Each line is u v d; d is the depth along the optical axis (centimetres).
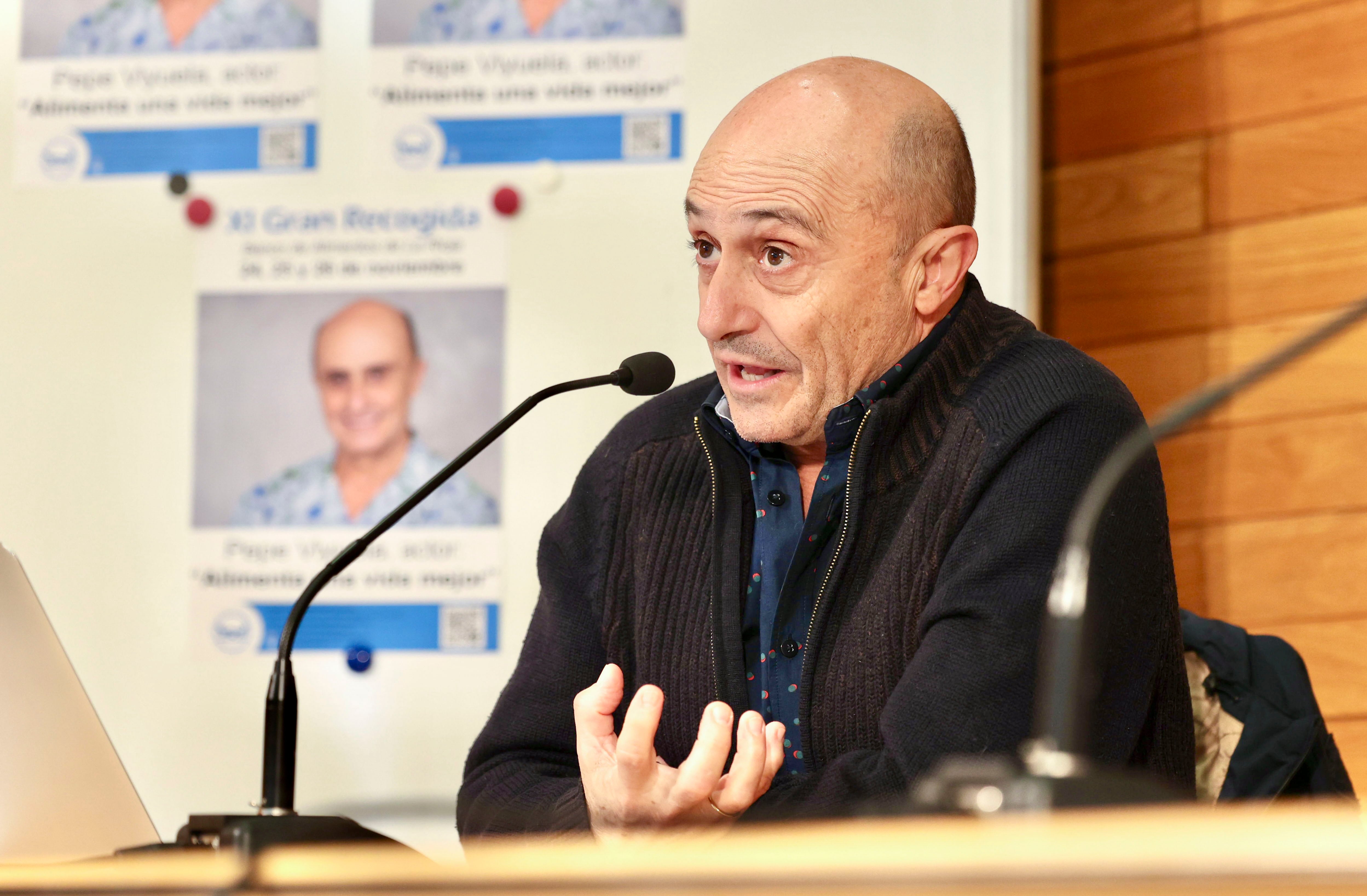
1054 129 472
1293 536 425
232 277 445
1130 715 213
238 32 453
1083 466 223
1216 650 269
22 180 457
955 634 212
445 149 441
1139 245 455
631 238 431
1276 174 436
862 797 203
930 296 249
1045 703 124
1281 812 101
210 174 450
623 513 272
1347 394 421
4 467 447
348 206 443
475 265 436
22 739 191
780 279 241
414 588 427
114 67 457
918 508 237
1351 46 426
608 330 430
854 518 239
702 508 263
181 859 135
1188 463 444
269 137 448
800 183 238
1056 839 95
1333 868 87
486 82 441
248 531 437
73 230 453
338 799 421
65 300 451
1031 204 412
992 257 408
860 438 240
